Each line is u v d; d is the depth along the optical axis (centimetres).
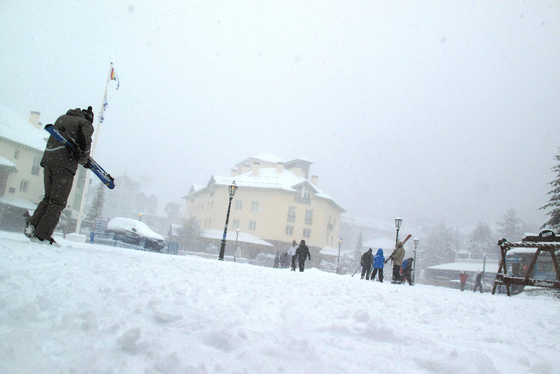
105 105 1961
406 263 2197
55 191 575
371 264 2081
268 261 5069
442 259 8456
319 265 5938
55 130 559
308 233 6034
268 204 5912
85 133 574
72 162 579
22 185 4141
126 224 2336
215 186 6338
